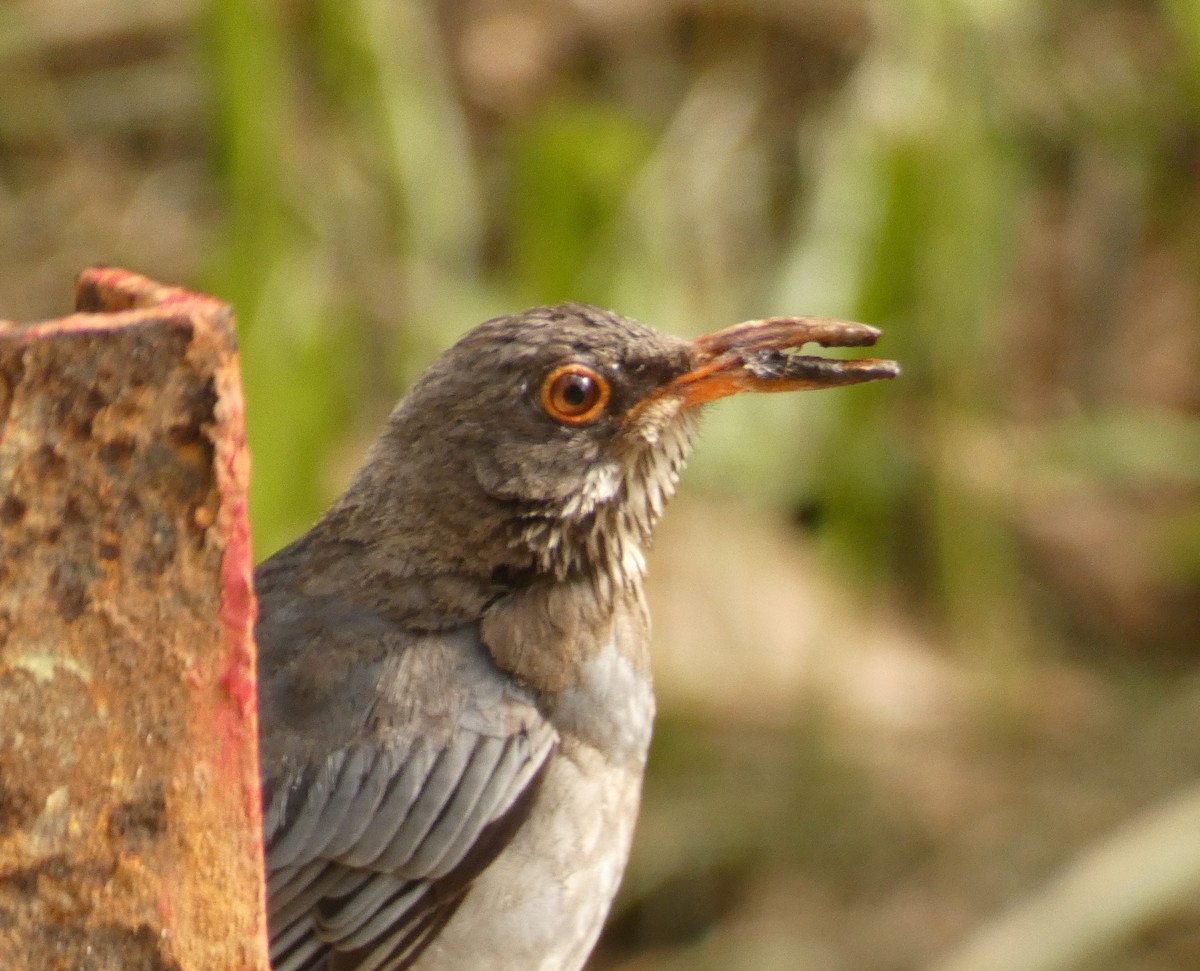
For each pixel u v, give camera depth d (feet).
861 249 42.45
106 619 13.19
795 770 43.52
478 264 47.14
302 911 21.44
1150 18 51.26
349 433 44.34
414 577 22.27
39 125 49.39
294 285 41.55
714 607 45.01
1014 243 46.16
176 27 50.08
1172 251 51.52
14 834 13.28
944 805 43.24
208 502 13.14
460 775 21.52
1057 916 38.75
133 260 48.21
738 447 44.91
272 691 21.72
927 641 46.42
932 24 40.88
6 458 12.90
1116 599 48.80
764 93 49.70
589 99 50.52
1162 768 43.98
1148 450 47.65
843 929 41.47
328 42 43.45
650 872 42.50
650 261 44.19
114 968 13.57
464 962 21.95
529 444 22.11
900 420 44.73
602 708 22.36
